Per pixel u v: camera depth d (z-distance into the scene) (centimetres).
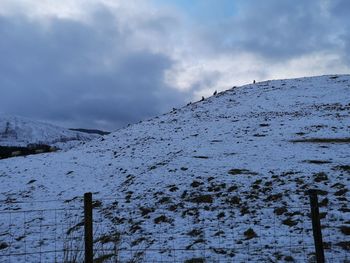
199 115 4162
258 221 1252
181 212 1462
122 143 3494
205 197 1573
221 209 1433
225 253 997
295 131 2844
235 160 2211
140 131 3938
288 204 1380
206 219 1346
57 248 1168
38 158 3353
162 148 2891
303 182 1623
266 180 1736
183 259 980
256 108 4028
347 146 2300
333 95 4134
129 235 1265
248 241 1076
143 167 2434
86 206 729
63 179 2511
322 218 1184
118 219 1472
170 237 1199
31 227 1493
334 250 943
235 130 3164
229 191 1645
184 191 1742
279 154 2248
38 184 2448
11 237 1371
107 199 1838
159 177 2067
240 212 1368
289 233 1106
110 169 2578
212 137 3016
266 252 974
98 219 1514
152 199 1717
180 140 3081
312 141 2522
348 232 1051
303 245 996
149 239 1196
